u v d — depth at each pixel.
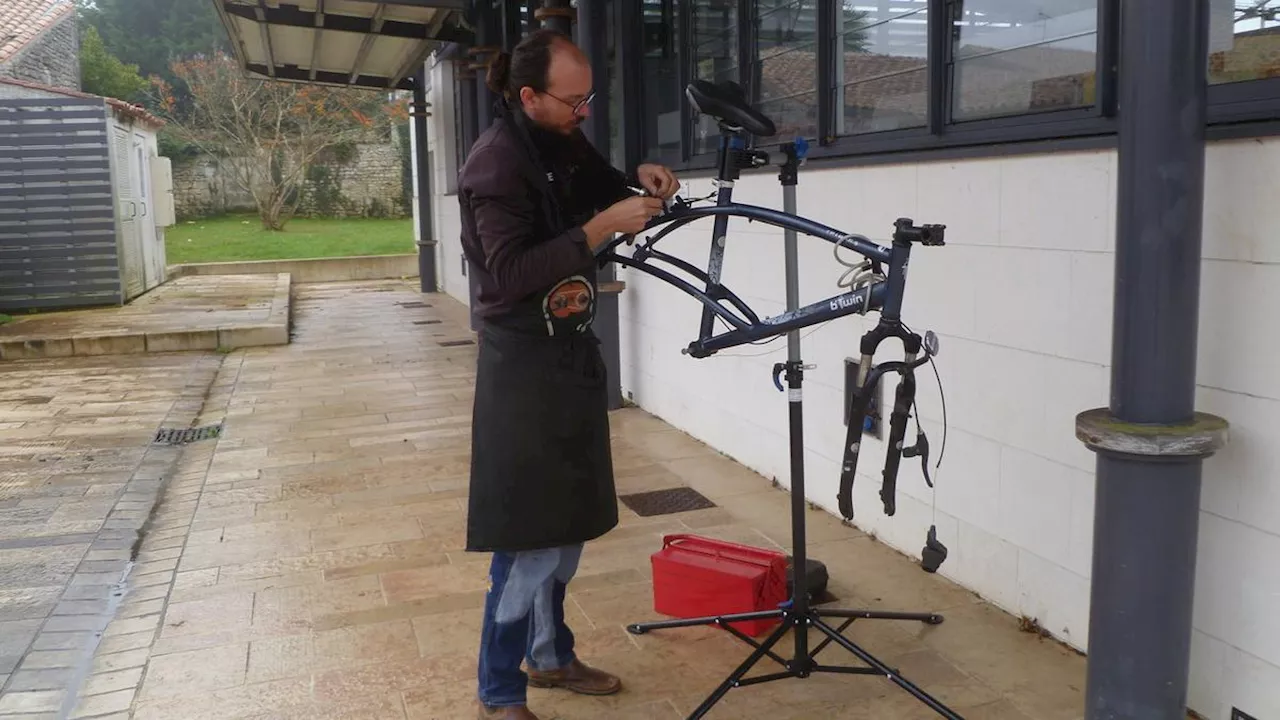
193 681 2.85
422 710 2.65
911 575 3.40
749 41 4.59
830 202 3.83
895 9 3.50
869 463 3.73
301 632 3.16
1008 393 2.97
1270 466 2.17
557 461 2.30
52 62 19.36
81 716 2.68
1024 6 2.88
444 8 7.28
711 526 3.99
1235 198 2.18
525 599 2.38
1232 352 2.22
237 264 16.83
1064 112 2.75
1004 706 2.57
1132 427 2.01
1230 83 2.26
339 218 27.58
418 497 4.62
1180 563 2.06
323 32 8.52
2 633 3.31
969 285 3.09
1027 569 2.98
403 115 24.94
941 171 3.17
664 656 2.91
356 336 10.20
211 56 27.56
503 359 2.28
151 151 15.07
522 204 2.15
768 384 4.50
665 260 2.48
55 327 10.30
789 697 2.66
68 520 4.53
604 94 5.47
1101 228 2.58
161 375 8.31
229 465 5.28
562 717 2.59
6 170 11.67
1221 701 2.34
